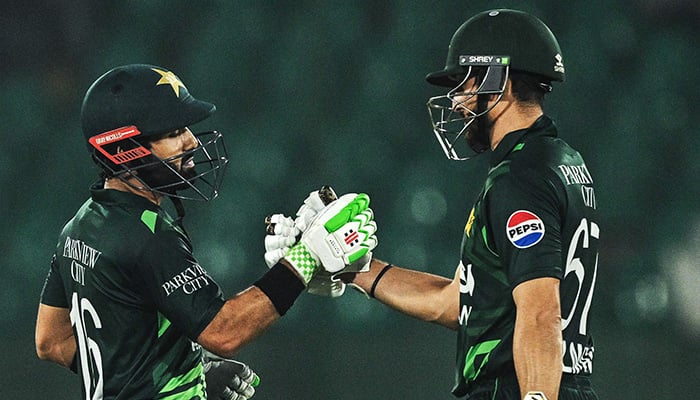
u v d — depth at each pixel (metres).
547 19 42.16
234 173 40.12
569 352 12.24
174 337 12.65
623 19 42.19
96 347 12.62
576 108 40.94
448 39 41.59
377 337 34.69
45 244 40.16
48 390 27.08
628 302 37.66
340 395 25.88
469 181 39.41
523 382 11.37
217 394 14.02
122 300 12.41
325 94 41.50
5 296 39.09
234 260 38.59
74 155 41.72
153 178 12.78
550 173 12.05
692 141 40.59
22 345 34.31
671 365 29.56
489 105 12.68
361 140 40.50
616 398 25.30
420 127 40.66
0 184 41.12
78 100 43.44
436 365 29.56
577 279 12.27
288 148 40.75
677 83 41.41
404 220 39.19
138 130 12.54
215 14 42.72
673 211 39.62
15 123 42.19
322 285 14.80
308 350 32.31
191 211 38.88
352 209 13.05
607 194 39.94
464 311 12.64
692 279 37.81
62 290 13.54
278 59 41.94
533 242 11.69
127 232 12.36
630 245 39.31
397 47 41.53
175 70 42.81
